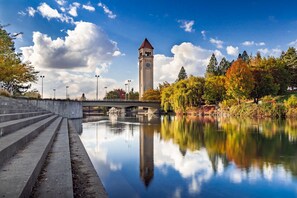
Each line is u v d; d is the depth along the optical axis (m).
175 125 51.44
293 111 64.62
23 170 7.23
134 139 30.67
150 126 49.69
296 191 12.09
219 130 39.44
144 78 191.12
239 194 11.80
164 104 114.19
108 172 15.41
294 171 15.41
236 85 81.75
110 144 26.66
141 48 196.88
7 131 12.33
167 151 22.42
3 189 5.66
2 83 61.47
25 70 53.16
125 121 67.31
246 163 17.53
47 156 11.59
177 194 11.79
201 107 101.56
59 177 8.13
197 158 19.34
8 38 52.78
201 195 11.60
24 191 5.82
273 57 98.00
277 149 22.58
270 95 84.25
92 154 21.08
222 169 16.09
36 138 14.51
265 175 14.65
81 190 8.48
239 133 34.81
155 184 13.15
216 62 163.38
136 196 11.48
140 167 16.59
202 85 104.06
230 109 85.06
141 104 114.69
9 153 8.88
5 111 18.78
